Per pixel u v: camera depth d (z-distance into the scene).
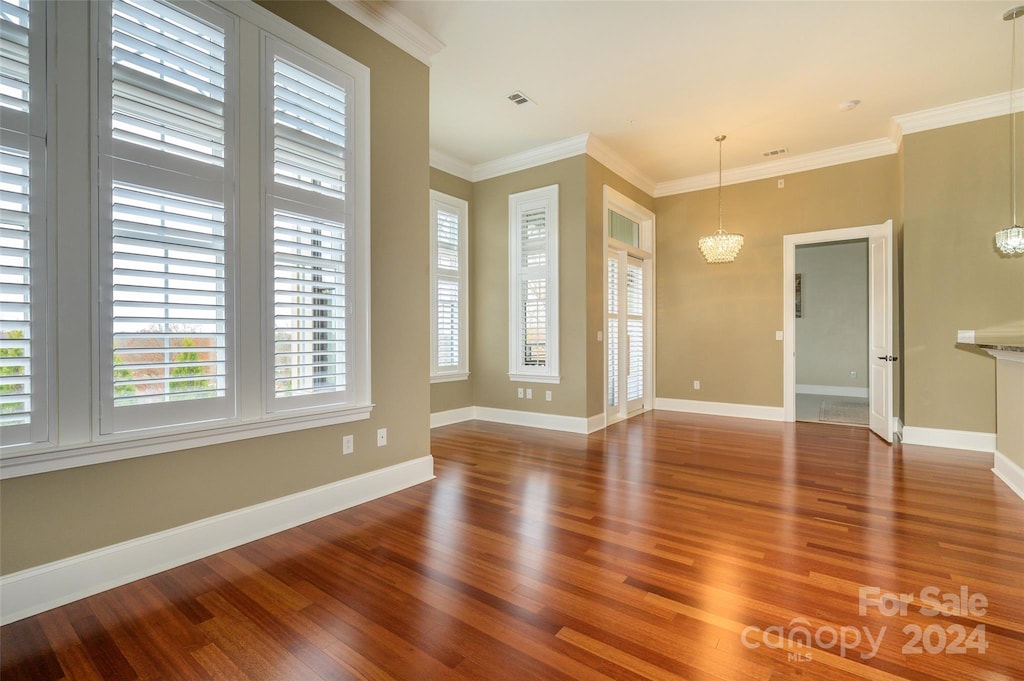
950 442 4.36
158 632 1.72
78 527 1.92
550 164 5.26
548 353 5.29
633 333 6.21
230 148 2.35
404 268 3.30
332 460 2.86
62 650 1.62
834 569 2.15
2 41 1.72
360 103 2.98
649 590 1.98
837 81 3.86
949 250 4.33
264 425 2.49
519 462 3.94
